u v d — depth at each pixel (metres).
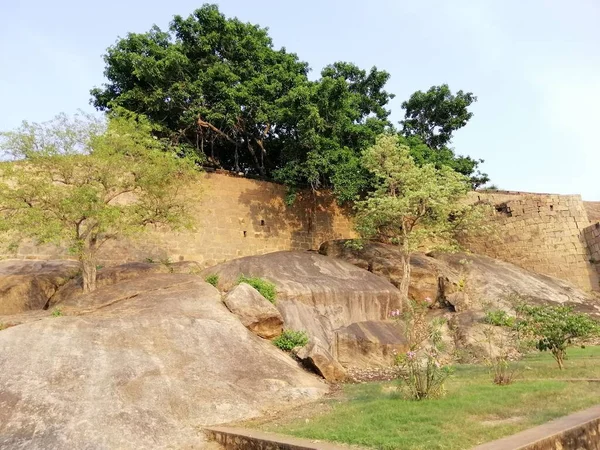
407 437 5.64
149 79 19.55
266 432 6.83
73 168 13.35
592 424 5.91
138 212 14.45
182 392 8.55
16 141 12.72
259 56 21.73
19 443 6.63
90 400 7.75
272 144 23.39
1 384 7.84
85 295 12.65
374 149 18.91
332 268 17.55
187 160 15.38
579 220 21.36
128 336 9.92
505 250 22.72
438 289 18.91
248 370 10.02
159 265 16.45
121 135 14.08
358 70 24.03
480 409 6.83
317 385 10.30
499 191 25.64
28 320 11.42
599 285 20.02
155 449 6.92
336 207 23.39
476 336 14.84
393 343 13.62
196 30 20.58
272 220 21.47
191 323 11.00
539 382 8.77
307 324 13.83
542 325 10.81
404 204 17.56
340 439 5.93
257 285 14.34
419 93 25.11
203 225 19.59
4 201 12.39
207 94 20.30
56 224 12.27
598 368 10.20
